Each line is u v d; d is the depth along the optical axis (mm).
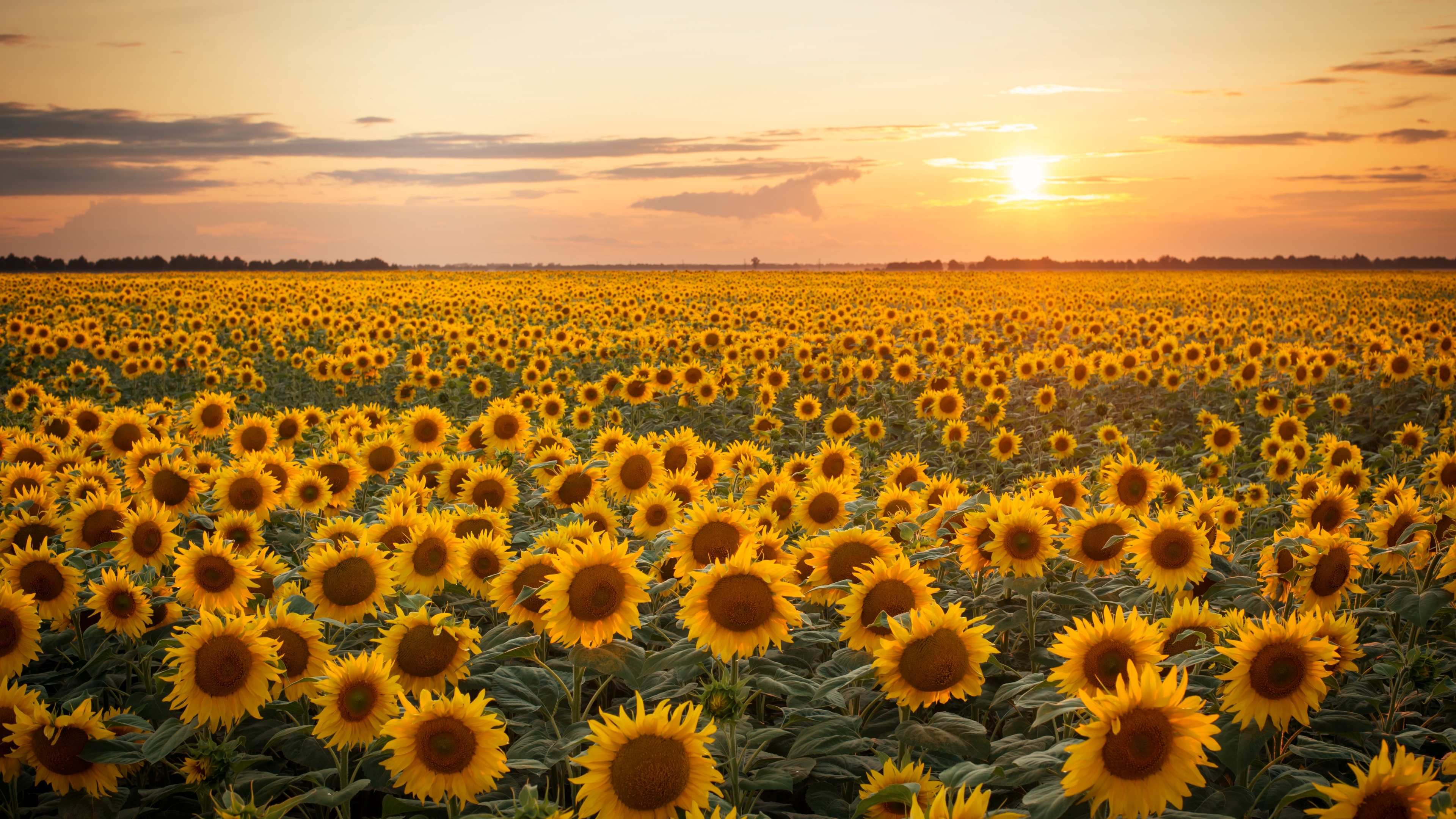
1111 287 65438
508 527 6055
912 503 6617
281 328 26531
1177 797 2848
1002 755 3941
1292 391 17422
